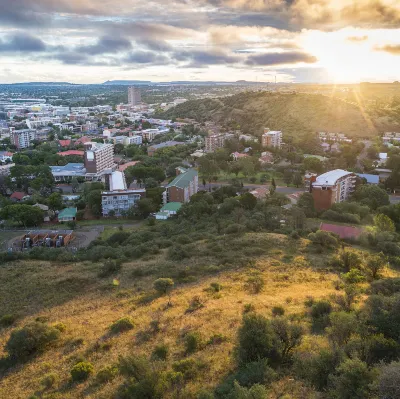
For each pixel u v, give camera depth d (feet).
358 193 547.49
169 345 187.62
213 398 132.87
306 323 189.98
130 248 382.42
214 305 231.50
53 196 578.25
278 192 602.85
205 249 354.33
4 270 342.85
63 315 245.04
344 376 121.08
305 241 360.07
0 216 528.63
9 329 232.94
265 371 145.28
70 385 165.78
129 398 142.31
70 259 368.27
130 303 252.83
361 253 321.93
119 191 580.71
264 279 275.59
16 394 164.96
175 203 568.41
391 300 173.99
